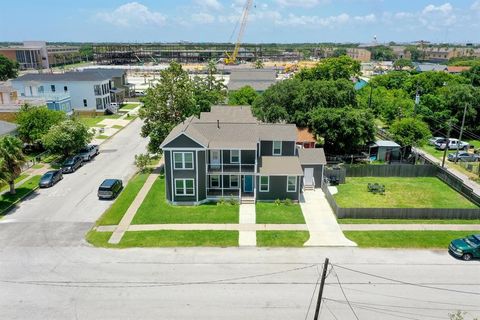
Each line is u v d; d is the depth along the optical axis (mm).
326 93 50500
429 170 42188
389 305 20812
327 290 21969
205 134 34969
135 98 90250
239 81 87938
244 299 21109
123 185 38094
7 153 33062
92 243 26875
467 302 21125
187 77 45000
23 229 28859
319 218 31047
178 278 22938
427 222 30406
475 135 60156
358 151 48625
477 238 25688
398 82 88188
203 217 31047
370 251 26188
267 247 26594
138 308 20281
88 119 68750
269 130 38219
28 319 19359
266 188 34312
